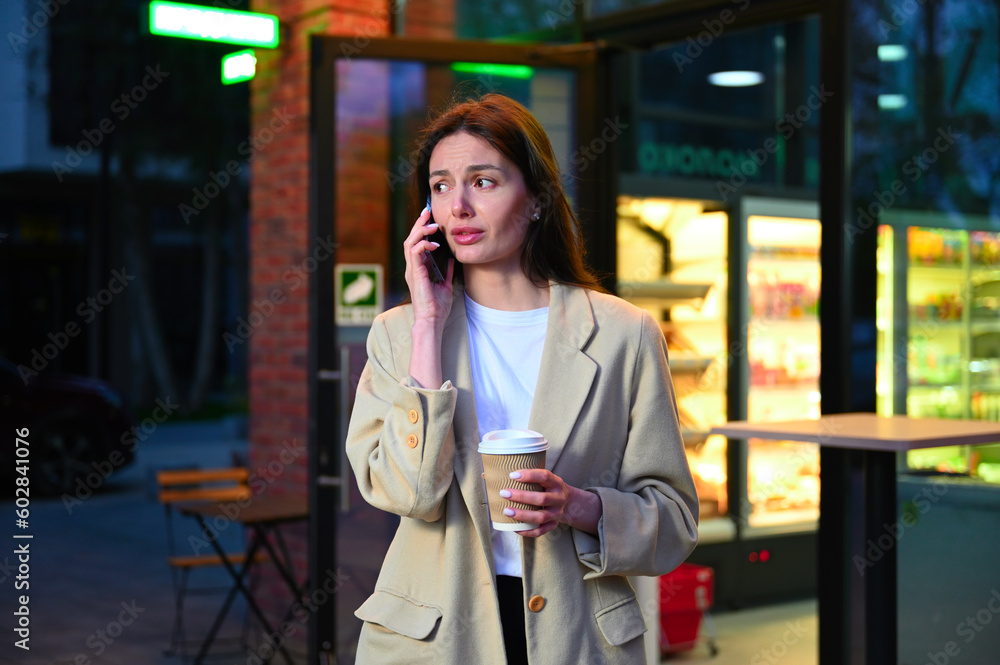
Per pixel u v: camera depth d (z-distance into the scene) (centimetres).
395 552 155
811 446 615
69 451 1016
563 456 151
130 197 1770
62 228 2052
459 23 490
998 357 456
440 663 146
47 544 779
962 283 444
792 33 622
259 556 517
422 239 157
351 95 427
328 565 407
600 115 432
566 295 159
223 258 2392
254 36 475
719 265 603
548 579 147
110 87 1584
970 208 441
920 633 371
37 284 2045
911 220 416
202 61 1481
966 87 425
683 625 495
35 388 1002
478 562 149
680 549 155
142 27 446
